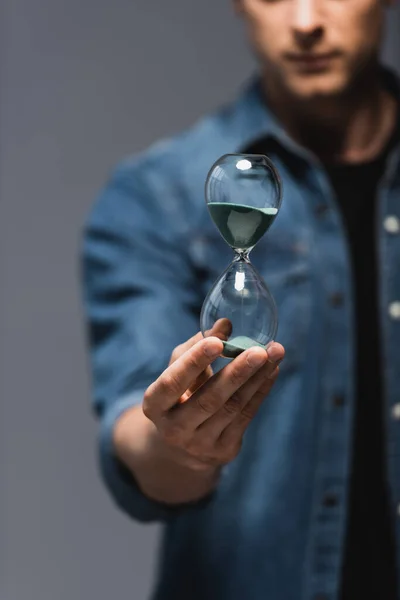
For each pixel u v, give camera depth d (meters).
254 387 1.04
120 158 2.38
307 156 1.41
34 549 2.33
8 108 2.36
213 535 1.36
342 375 1.37
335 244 1.40
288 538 1.35
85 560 2.34
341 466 1.36
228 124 1.48
